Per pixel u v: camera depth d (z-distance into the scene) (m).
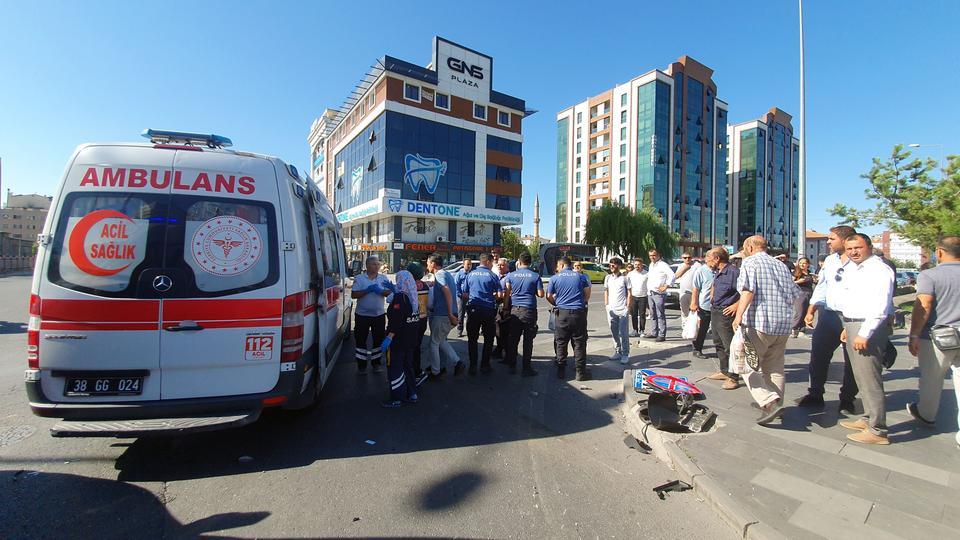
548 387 5.88
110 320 3.24
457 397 5.43
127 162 3.38
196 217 3.43
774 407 4.16
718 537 2.67
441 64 40.16
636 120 65.06
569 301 6.14
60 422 3.16
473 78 42.25
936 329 3.84
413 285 5.17
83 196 3.29
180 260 3.36
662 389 4.18
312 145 66.81
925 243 13.30
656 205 63.19
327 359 5.09
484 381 6.17
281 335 3.55
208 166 3.52
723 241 74.62
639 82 64.88
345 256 8.38
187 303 3.34
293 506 2.93
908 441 3.84
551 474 3.46
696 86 69.00
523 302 6.41
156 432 3.12
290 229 3.70
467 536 2.64
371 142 40.03
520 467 3.58
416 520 2.79
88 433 3.03
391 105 37.56
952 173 12.05
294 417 4.62
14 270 50.03
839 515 2.75
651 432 4.07
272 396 3.49
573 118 75.12
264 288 3.52
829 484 3.12
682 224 66.75
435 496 3.10
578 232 74.06
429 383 6.05
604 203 49.41
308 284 4.02
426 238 40.38
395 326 4.97
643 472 3.52
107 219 3.29
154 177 3.40
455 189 41.25
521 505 3.00
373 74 39.44
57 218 3.25
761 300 4.11
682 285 8.27
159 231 3.35
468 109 42.16
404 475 3.40
